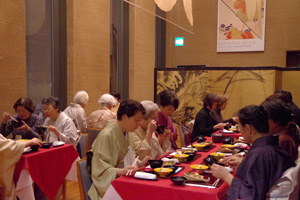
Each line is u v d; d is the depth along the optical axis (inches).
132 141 116.0
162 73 269.0
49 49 224.2
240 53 382.0
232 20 380.2
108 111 203.0
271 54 370.9
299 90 294.7
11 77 177.0
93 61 251.3
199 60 394.6
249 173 71.1
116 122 100.6
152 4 342.0
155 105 122.7
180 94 264.5
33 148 131.6
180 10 309.1
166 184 81.7
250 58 378.6
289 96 140.9
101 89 261.3
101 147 95.8
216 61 390.0
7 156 118.6
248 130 77.0
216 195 74.4
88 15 243.8
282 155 72.6
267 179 70.6
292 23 362.3
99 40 256.8
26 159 122.0
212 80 264.1
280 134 84.4
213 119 194.5
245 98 273.6
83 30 239.1
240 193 70.7
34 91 212.8
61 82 230.5
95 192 93.8
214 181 84.6
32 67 210.8
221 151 122.4
